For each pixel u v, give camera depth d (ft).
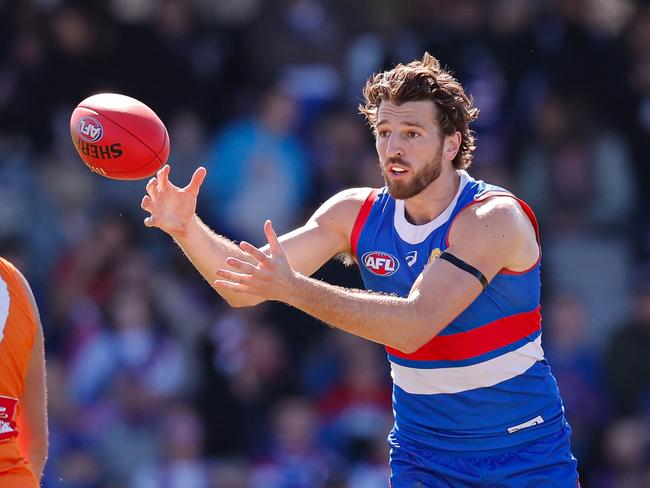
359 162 130.52
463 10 134.10
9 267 52.65
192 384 117.08
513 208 55.67
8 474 50.55
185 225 56.59
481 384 56.95
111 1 135.13
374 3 148.66
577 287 128.47
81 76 132.87
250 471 110.42
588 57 132.67
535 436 57.88
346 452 110.42
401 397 59.06
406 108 55.57
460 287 53.42
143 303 117.08
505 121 131.85
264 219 128.57
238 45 139.54
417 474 58.49
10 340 51.57
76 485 107.55
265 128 130.72
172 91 133.49
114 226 121.60
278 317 120.26
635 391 117.60
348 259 60.64
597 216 130.11
